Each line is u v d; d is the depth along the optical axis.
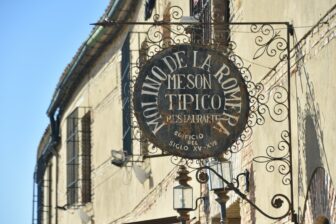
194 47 13.05
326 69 12.38
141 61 14.49
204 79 12.99
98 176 28.20
